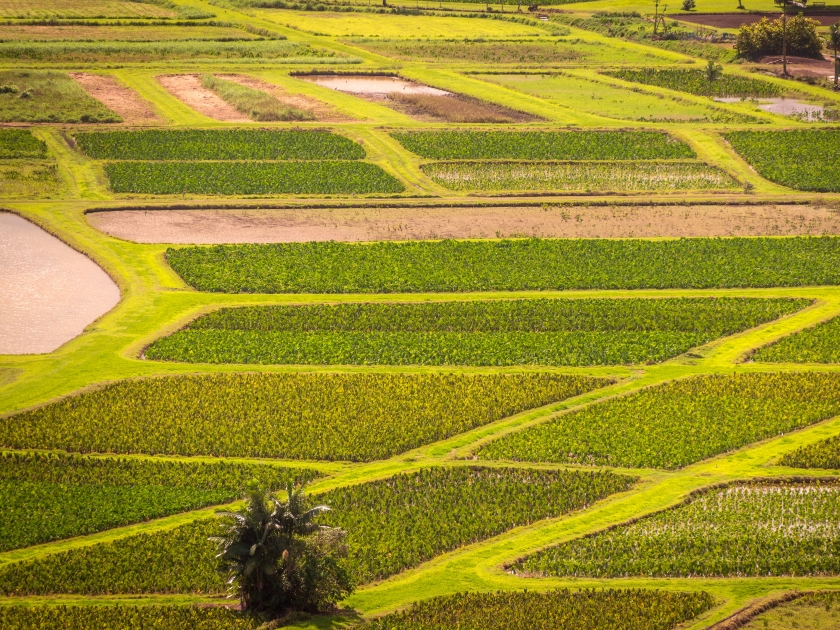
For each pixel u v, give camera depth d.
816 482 51.38
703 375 62.38
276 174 99.81
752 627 40.16
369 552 44.44
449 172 103.12
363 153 107.06
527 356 64.25
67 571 42.56
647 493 49.75
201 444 53.03
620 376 62.34
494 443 54.06
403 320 69.06
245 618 40.00
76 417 55.47
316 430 54.56
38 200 91.62
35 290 73.62
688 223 90.81
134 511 47.12
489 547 45.44
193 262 78.50
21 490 48.75
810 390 60.28
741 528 46.88
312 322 68.56
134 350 64.06
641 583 42.84
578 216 92.06
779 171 103.50
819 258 82.12
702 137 113.19
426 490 49.75
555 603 41.12
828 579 43.28
